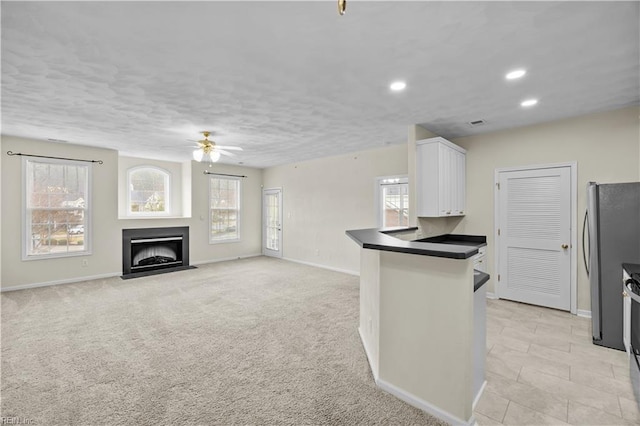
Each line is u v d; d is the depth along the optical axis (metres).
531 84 2.67
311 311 3.81
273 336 3.06
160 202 6.96
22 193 4.79
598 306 2.84
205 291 4.73
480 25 1.81
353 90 2.81
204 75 2.49
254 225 8.11
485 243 4.25
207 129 4.19
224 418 1.86
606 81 2.61
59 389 2.15
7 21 1.74
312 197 6.81
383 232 3.23
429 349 1.90
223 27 1.83
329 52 2.13
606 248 2.83
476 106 3.24
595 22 1.77
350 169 6.02
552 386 2.20
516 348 2.78
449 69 2.39
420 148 3.89
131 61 2.25
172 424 1.81
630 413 1.91
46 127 4.08
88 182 5.42
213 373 2.38
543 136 3.82
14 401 2.02
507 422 1.84
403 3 1.60
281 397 2.07
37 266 4.96
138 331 3.19
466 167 4.49
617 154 3.34
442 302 1.84
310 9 1.65
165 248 6.58
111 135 4.54
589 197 2.94
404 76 2.52
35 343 2.89
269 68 2.37
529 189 3.94
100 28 1.83
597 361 2.55
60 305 4.04
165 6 1.62
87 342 2.91
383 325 2.15
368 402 2.02
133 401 2.02
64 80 2.57
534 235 3.91
